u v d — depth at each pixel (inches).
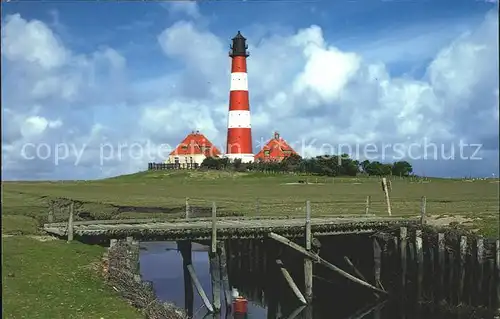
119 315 895.7
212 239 1428.4
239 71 4603.8
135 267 1304.1
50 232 1462.8
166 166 5295.3
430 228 1540.4
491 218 1797.5
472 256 1397.6
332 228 1565.0
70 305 922.7
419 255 1498.5
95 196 2908.5
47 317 858.8
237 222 1631.4
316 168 4355.3
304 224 1537.9
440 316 1401.3
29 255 1184.8
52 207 2182.6
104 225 1541.6
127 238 1375.5
